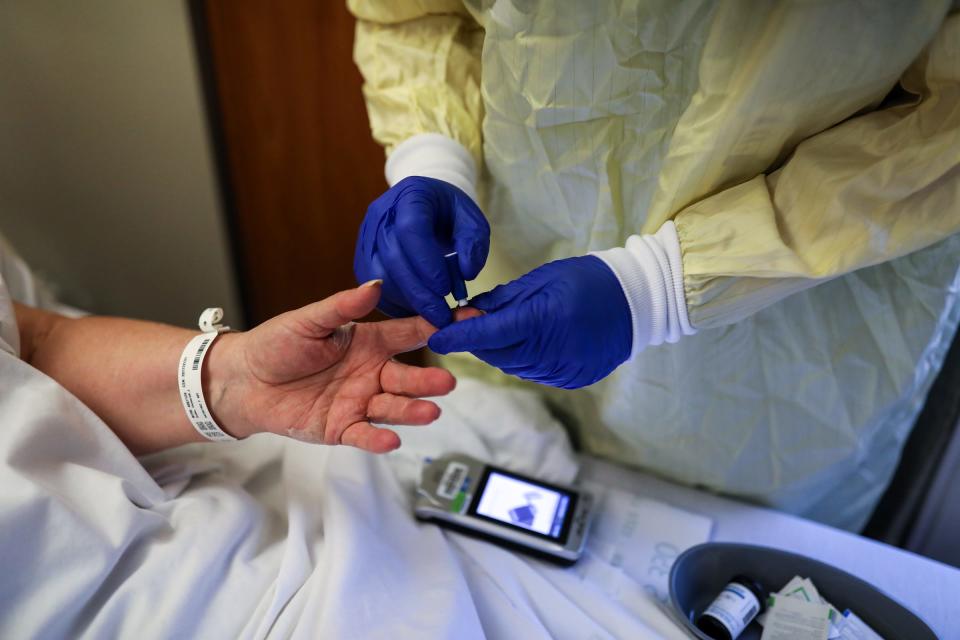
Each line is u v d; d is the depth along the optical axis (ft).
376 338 1.51
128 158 3.16
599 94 1.46
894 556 1.75
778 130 1.32
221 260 3.41
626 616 1.54
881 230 1.23
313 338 1.42
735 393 1.79
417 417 1.42
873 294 1.58
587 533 1.75
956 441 2.03
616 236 1.74
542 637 1.43
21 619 1.21
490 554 1.65
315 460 1.75
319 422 1.49
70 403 1.45
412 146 1.69
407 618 1.34
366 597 1.35
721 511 1.93
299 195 3.21
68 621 1.24
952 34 1.14
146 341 1.65
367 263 1.49
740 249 1.27
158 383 1.57
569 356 1.32
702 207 1.39
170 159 3.12
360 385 1.48
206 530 1.41
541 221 1.81
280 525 1.62
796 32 1.16
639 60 1.39
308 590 1.37
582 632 1.49
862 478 2.01
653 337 1.39
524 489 1.79
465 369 2.40
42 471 1.34
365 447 1.40
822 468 1.86
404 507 1.71
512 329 1.30
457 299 1.46
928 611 1.60
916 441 2.20
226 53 2.83
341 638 1.26
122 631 1.25
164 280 3.57
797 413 1.79
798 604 1.55
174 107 2.96
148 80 2.91
